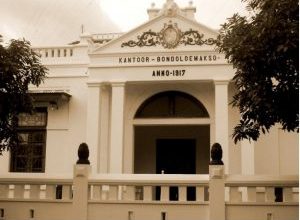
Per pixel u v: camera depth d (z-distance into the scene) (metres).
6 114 11.23
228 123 17.33
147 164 21.23
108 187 12.29
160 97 19.03
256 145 17.78
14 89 11.03
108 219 11.47
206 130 21.06
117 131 17.19
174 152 21.22
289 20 9.09
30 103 11.60
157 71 17.38
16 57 11.02
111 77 17.61
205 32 17.27
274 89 9.86
